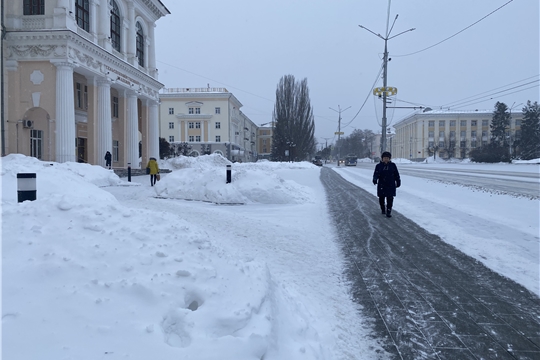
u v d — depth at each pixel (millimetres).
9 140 24031
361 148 148000
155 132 39062
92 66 26641
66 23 23688
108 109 28703
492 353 3514
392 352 3541
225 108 77938
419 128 101688
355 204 13367
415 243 7633
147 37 37906
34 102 23969
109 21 29156
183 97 78062
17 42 23641
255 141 120500
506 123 84250
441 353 3518
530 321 4168
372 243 7676
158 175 21844
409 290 5117
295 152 59844
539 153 75250
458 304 4641
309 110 61156
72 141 24188
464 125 101062
